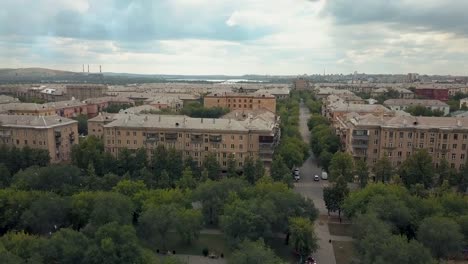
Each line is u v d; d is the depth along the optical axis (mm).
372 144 191500
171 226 114438
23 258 91438
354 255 114312
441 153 183250
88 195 126625
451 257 113062
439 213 117875
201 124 199000
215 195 135750
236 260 93562
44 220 118375
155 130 197750
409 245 93875
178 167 173250
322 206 157625
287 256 116875
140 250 97812
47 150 193875
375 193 131375
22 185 143625
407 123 186625
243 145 193125
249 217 112938
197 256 115375
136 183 142250
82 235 97000
